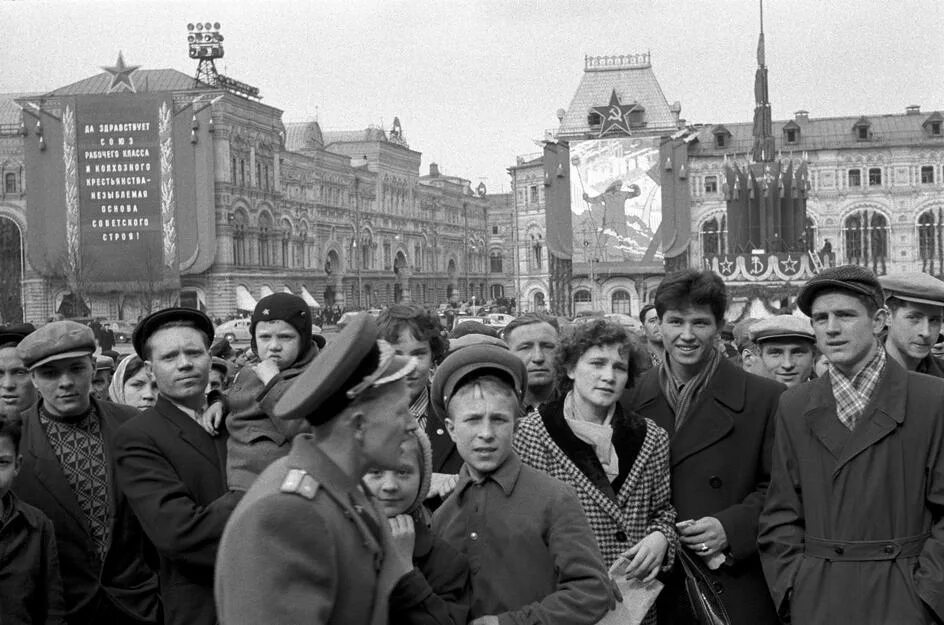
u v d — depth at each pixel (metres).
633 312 78.12
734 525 5.67
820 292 5.30
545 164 76.06
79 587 6.41
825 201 89.81
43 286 70.06
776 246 58.03
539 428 5.59
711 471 5.92
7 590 5.66
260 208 77.62
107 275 67.38
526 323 7.51
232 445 5.12
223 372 8.93
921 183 88.31
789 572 5.31
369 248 103.31
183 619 5.07
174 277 67.94
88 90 75.44
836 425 5.26
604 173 74.94
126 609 6.12
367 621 3.38
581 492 5.38
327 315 77.44
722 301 6.04
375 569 3.45
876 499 5.09
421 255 117.62
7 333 7.61
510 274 142.25
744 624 5.78
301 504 3.20
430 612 3.75
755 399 6.11
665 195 74.31
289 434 4.84
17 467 5.73
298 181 87.06
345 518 3.33
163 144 67.44
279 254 81.12
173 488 5.15
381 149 106.94
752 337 8.51
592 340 5.53
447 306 94.75
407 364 3.61
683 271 6.09
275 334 6.18
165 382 5.54
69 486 6.53
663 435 5.77
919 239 88.56
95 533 6.56
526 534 4.60
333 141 108.62
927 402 5.16
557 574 4.62
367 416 3.45
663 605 5.92
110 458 6.68
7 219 71.38
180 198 68.06
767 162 61.19
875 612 4.99
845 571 5.10
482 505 4.73
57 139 67.38
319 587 3.17
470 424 4.66
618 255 75.19
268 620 3.04
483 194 144.62
